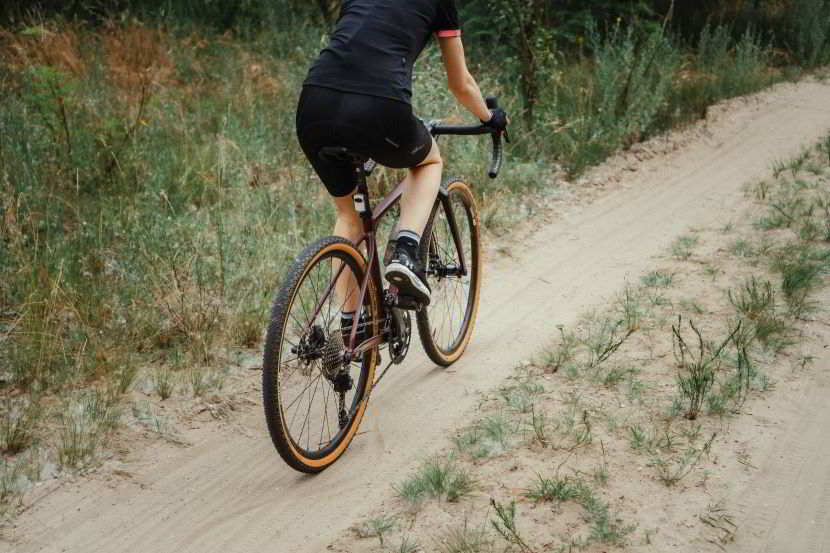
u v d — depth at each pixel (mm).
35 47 9617
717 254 6316
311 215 6770
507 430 4062
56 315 5020
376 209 4141
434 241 4766
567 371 4602
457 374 4816
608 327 5176
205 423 4301
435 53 8953
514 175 8117
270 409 3494
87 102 8320
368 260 4027
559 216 7637
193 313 5086
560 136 9188
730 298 5312
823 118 11094
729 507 3393
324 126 3586
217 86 10359
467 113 8211
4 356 4617
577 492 3484
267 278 5730
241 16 13414
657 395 4297
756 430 3939
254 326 5098
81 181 6875
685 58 13758
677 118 10609
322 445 3973
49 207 6039
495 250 6777
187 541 3436
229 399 4504
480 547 3219
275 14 12953
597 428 4023
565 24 13328
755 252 6234
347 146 3605
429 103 8094
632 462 3723
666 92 10789
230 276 5637
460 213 4977
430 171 4102
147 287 5414
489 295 5980
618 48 10352
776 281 5664
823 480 3564
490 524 3363
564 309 5629
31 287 5047
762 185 7773
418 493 3605
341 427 4016
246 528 3512
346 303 3973
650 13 13406
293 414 4250
